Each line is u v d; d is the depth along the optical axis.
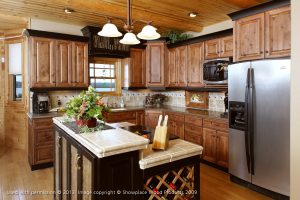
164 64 4.91
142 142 1.58
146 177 1.61
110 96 5.09
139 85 5.05
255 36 2.84
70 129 1.98
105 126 2.11
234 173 3.08
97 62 4.89
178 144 1.95
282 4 2.56
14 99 4.70
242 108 2.89
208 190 2.90
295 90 1.66
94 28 4.25
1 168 3.62
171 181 1.79
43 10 3.54
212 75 3.85
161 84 4.95
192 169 1.83
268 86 2.59
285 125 2.46
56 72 3.94
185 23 4.29
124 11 3.38
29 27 3.96
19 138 4.65
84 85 4.24
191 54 4.34
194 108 4.76
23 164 3.81
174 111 4.39
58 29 4.25
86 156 1.62
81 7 3.11
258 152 2.73
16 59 4.55
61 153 2.24
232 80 3.03
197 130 3.91
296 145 1.67
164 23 4.08
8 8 3.44
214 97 4.38
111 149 1.45
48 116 3.64
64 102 4.39
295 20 1.63
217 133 3.54
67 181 2.08
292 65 1.67
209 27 4.50
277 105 2.52
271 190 2.64
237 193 2.82
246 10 2.89
